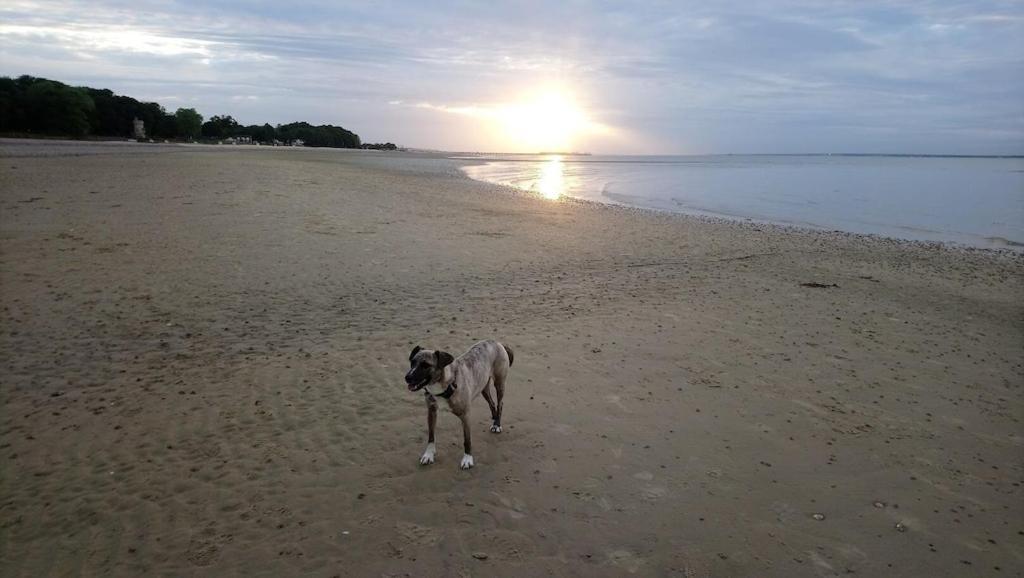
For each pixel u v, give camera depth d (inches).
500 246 347.6
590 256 332.8
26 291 215.8
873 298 260.2
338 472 119.0
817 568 97.3
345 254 300.8
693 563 97.3
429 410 121.3
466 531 103.1
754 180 1203.2
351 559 96.1
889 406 154.3
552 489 115.3
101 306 207.0
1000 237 469.7
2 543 99.0
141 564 94.8
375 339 188.5
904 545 103.2
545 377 165.3
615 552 99.1
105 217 342.6
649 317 219.1
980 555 101.3
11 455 122.0
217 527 103.0
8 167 549.0
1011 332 219.3
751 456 128.6
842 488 118.5
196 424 135.5
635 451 129.2
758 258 343.9
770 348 191.9
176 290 228.4
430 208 481.7
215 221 353.4
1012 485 121.5
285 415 140.3
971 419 148.9
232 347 179.3
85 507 107.7
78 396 146.7
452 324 204.5
